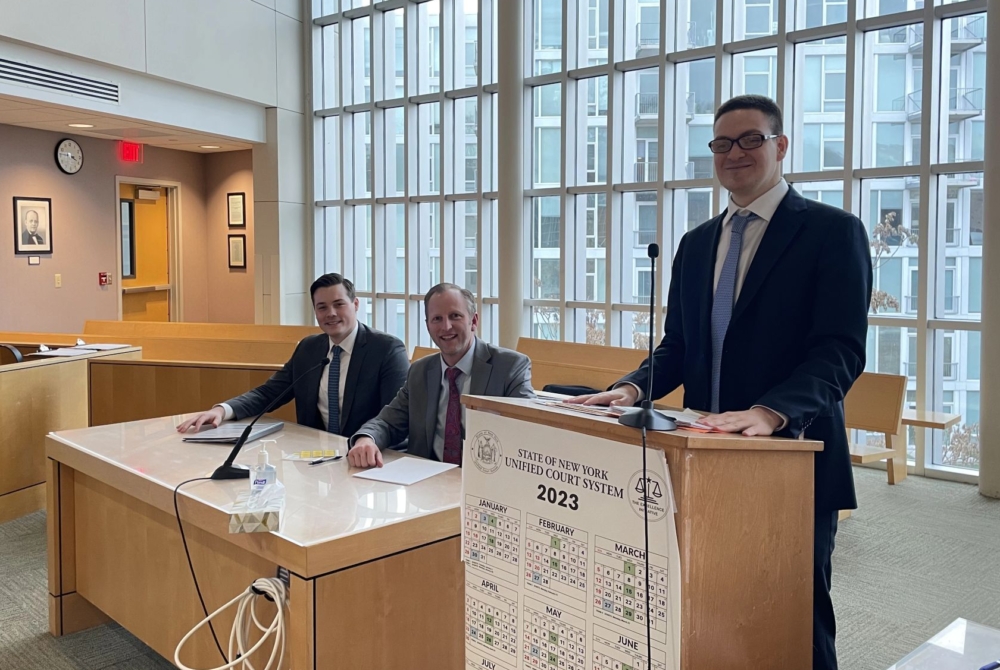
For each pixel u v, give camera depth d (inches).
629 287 265.1
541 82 277.1
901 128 207.5
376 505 78.1
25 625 111.8
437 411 106.3
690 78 245.9
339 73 342.6
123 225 346.3
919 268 202.4
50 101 247.8
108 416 174.6
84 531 107.0
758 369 65.8
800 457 47.8
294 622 67.6
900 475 193.6
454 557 77.8
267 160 342.6
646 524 41.9
